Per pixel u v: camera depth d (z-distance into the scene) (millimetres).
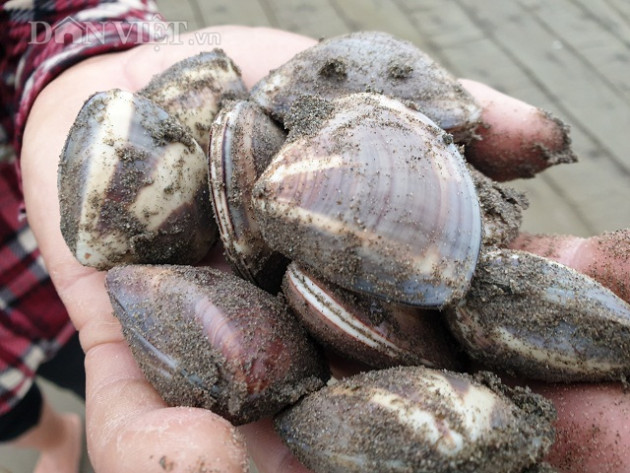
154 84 144
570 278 108
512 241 133
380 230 101
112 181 116
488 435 87
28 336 196
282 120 138
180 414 91
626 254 127
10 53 189
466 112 138
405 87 136
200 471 84
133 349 107
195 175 125
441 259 101
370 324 108
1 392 193
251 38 192
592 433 108
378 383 95
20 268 189
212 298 104
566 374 108
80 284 133
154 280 108
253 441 114
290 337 106
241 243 120
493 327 106
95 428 100
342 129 110
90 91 170
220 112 126
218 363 99
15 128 185
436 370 98
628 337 103
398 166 104
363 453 89
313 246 104
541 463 93
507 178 166
